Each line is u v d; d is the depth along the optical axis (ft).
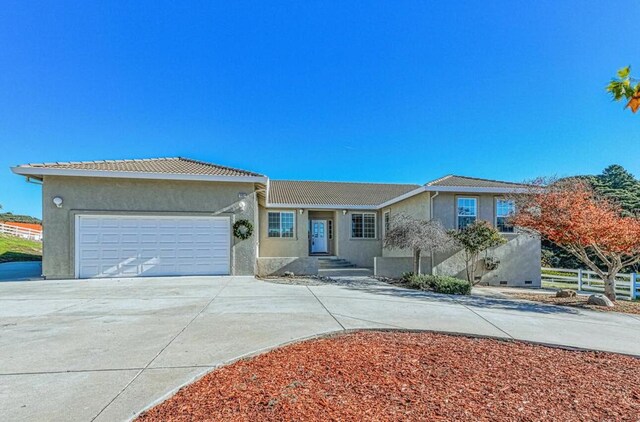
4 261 64.44
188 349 15.98
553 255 79.30
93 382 12.35
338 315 23.38
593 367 15.08
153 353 15.43
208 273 42.60
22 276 42.32
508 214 44.57
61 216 39.40
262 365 14.05
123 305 26.16
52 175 39.01
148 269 41.16
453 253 48.75
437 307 27.35
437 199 48.24
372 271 56.80
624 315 27.35
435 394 11.65
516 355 16.29
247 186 43.68
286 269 47.44
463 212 48.85
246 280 40.09
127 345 16.60
